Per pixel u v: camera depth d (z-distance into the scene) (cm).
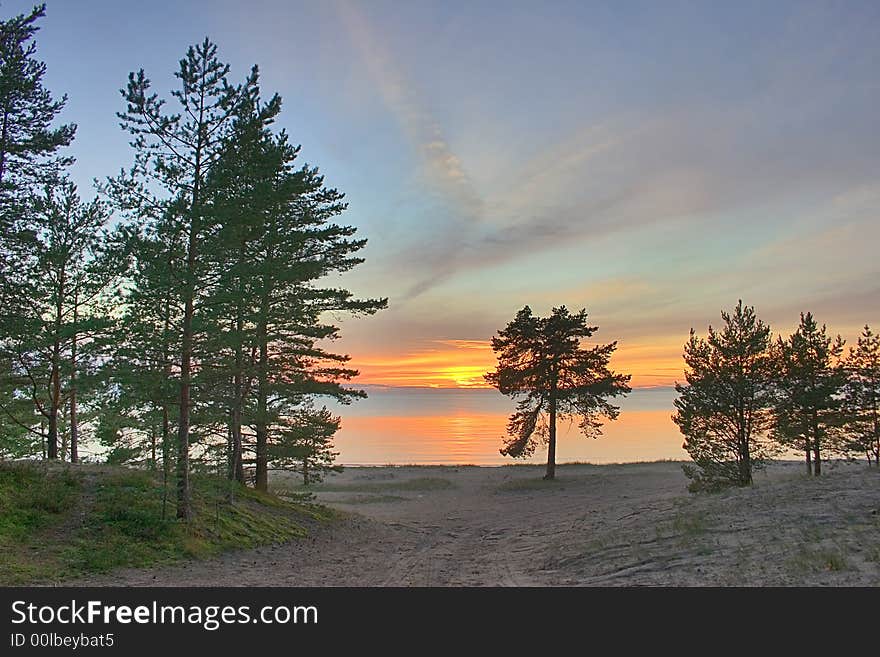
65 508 1586
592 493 3388
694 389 2583
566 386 4141
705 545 1338
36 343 2172
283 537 1959
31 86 1912
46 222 2102
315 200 2431
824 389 2766
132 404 1788
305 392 2377
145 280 1628
